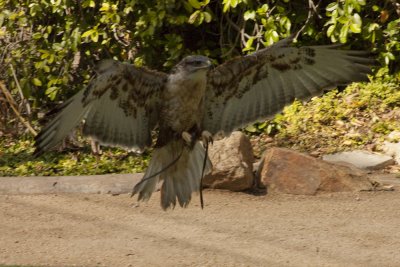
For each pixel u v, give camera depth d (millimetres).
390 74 18484
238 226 12148
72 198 13492
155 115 9273
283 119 17438
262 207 13102
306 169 13844
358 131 16734
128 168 15461
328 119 17266
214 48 18688
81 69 18016
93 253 10914
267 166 13977
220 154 13859
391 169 15281
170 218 12508
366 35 17391
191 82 9023
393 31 17531
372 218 12508
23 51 17719
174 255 10859
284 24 17188
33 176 14797
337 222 12328
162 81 9094
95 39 16844
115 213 12758
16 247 11148
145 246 11234
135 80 8953
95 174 15211
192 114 9234
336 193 13758
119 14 16953
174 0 16781
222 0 17875
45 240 11469
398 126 16656
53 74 17969
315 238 11609
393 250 11133
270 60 9398
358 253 11016
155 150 9398
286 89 9508
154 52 17969
